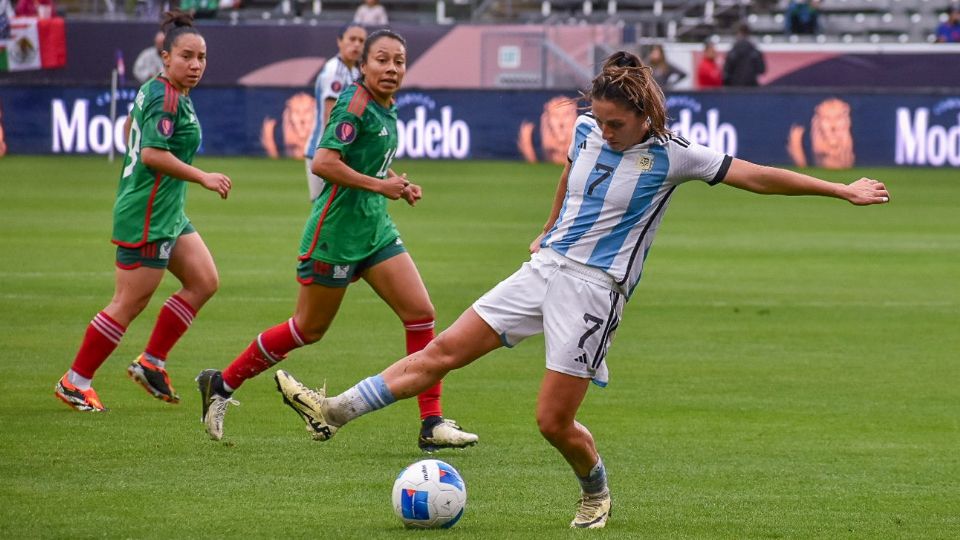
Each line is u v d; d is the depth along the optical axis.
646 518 21.44
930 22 130.25
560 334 20.08
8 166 92.81
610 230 20.05
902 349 38.00
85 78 108.31
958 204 81.69
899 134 101.25
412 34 111.12
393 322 41.59
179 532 19.98
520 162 102.38
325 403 20.84
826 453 26.25
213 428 25.61
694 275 52.59
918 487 23.73
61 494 22.08
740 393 31.97
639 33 115.06
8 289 45.78
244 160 100.31
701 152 19.91
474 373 34.31
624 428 28.25
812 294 48.09
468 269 51.97
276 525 20.50
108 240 59.00
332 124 25.66
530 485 23.47
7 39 107.38
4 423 27.31
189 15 28.47
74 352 35.31
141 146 27.91
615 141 19.78
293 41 108.44
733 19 130.25
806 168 100.88
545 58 111.12
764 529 20.86
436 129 102.62
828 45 112.75
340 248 26.16
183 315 28.84
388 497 22.38
